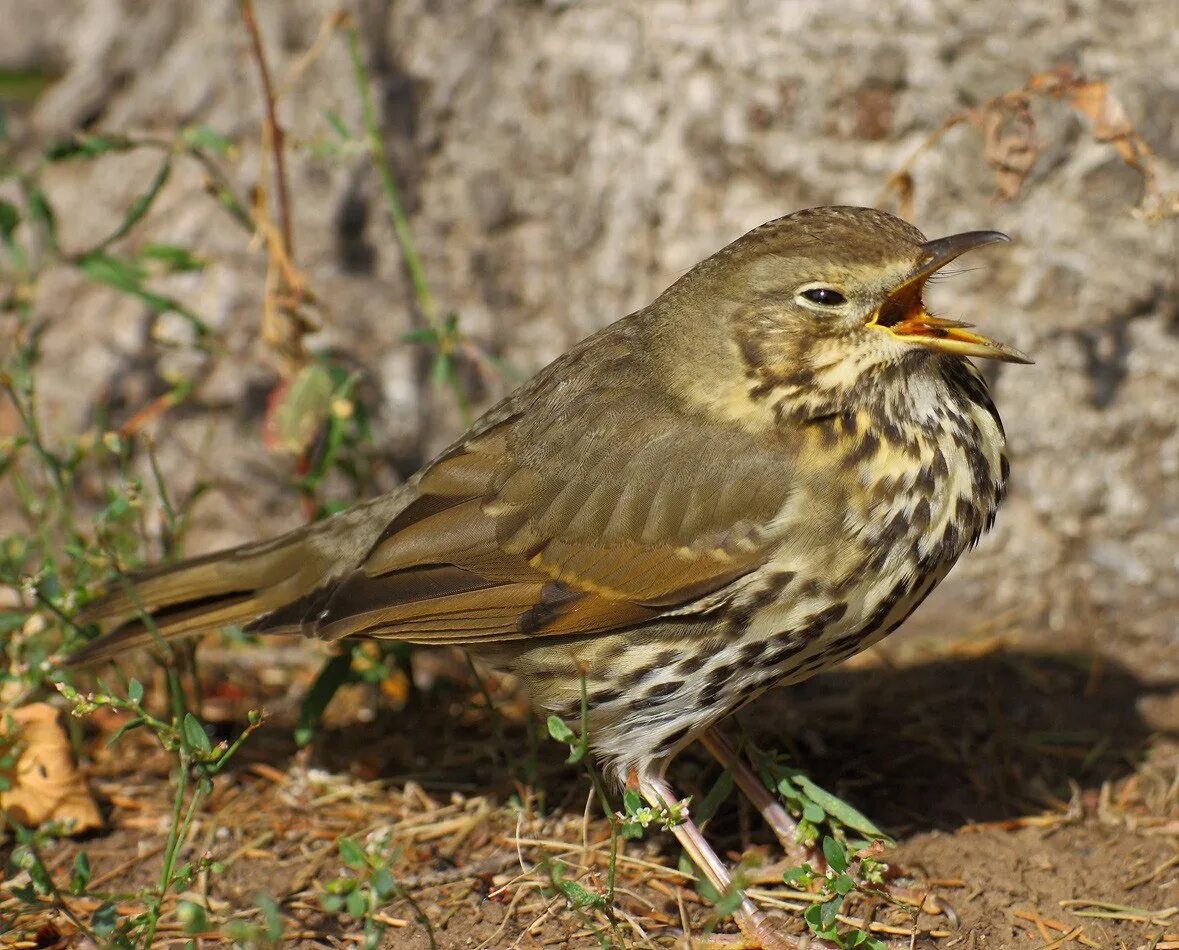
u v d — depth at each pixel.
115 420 12.84
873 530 8.57
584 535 8.99
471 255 12.74
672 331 9.23
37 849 8.81
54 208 13.23
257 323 12.77
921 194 11.62
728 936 8.68
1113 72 11.23
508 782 10.24
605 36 12.29
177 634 9.80
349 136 11.27
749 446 8.76
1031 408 11.82
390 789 10.26
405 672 10.83
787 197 11.95
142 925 8.45
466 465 9.49
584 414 9.23
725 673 8.95
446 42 12.62
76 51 13.40
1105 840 9.53
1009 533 12.03
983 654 11.69
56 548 12.28
